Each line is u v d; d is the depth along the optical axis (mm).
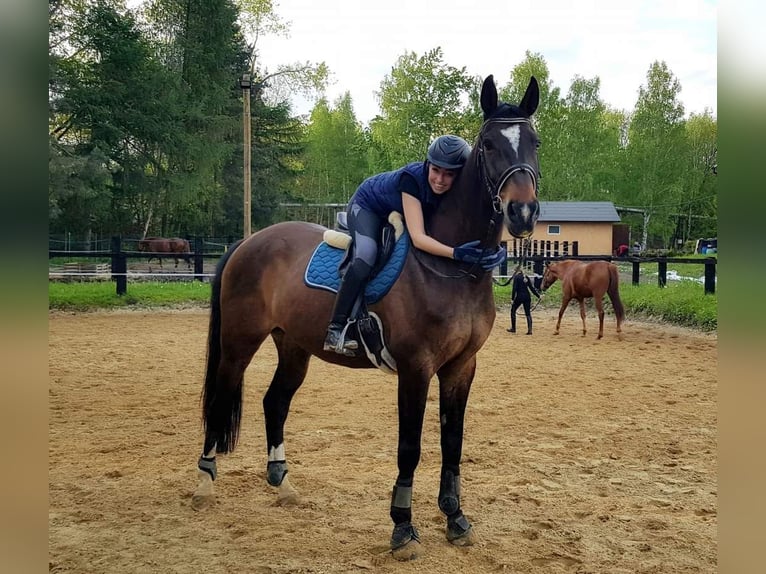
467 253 3305
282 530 3725
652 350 11141
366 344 3625
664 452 5285
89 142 27812
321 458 5133
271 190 36031
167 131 28969
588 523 3830
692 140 54844
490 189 3223
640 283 19297
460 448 3703
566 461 5043
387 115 32531
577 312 16891
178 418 6375
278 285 4188
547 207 41438
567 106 49031
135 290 17125
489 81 3402
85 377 8320
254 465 4984
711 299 14391
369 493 4348
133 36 28484
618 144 54312
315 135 47281
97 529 3732
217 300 4543
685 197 50281
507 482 4551
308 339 3984
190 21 33000
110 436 5691
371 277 3580
